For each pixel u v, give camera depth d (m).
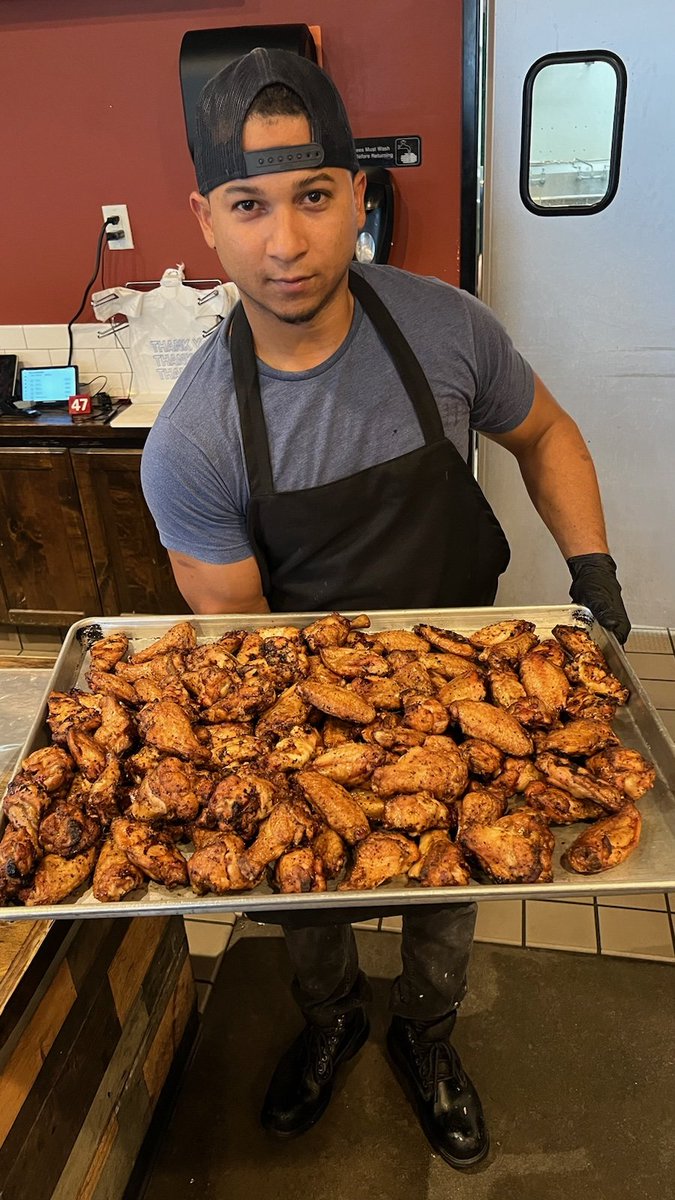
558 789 1.10
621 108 2.49
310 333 1.25
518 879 0.99
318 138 1.07
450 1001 1.52
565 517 1.58
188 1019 1.81
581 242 2.69
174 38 2.64
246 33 2.35
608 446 2.96
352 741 1.20
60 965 1.21
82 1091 1.33
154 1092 1.63
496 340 1.46
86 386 3.15
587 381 2.88
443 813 1.08
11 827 1.05
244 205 1.11
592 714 1.20
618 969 1.95
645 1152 1.61
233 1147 1.66
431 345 1.37
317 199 1.11
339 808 1.07
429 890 0.95
